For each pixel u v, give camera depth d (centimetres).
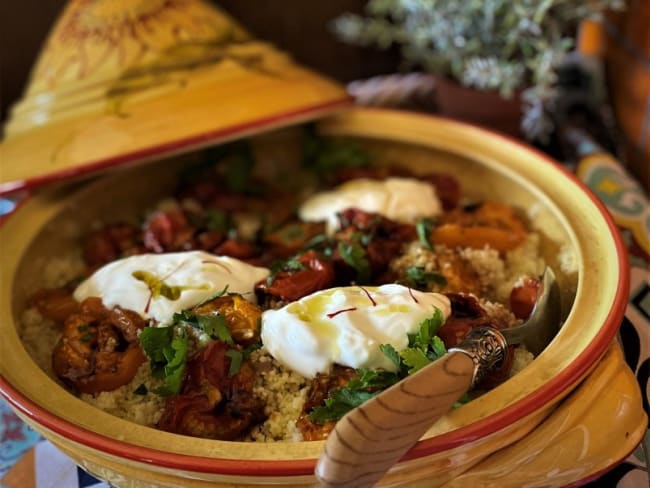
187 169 44
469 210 40
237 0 53
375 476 23
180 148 39
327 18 56
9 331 31
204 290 32
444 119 43
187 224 39
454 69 47
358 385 27
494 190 41
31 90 43
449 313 30
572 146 47
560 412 27
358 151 45
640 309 34
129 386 31
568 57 53
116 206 43
